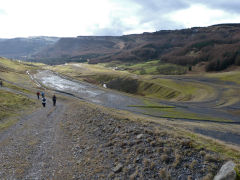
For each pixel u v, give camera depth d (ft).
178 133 43.65
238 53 513.86
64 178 33.37
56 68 538.06
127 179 29.91
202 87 249.75
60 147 47.78
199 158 29.81
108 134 48.78
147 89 304.30
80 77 399.65
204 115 121.39
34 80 263.49
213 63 512.63
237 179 22.26
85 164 37.32
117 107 132.98
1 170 36.40
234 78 284.61
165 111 127.03
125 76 384.47
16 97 116.06
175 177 27.20
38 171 36.24
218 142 38.14
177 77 355.56
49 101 133.08
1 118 72.02
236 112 132.46
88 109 82.33
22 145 49.37
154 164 31.12
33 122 73.72
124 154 37.22
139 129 46.16
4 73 249.55
